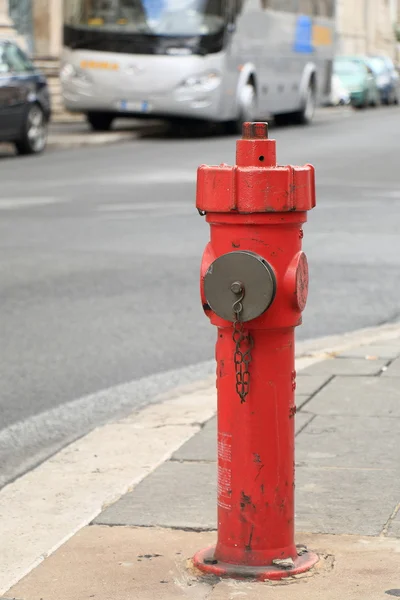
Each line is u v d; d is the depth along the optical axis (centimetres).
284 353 475
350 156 2634
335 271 1270
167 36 2975
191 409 761
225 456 481
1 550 527
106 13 3009
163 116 3089
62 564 502
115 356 913
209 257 478
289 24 3531
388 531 532
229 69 3047
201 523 545
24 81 2622
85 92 3038
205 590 473
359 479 601
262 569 480
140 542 524
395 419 709
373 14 7138
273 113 3497
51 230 1530
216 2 2992
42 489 609
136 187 2030
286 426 479
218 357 480
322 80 3956
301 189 466
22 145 2645
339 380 805
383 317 1056
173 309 1074
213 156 2628
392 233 1530
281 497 482
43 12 3972
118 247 1400
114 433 708
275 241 466
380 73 5384
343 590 468
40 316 1038
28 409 782
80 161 2517
